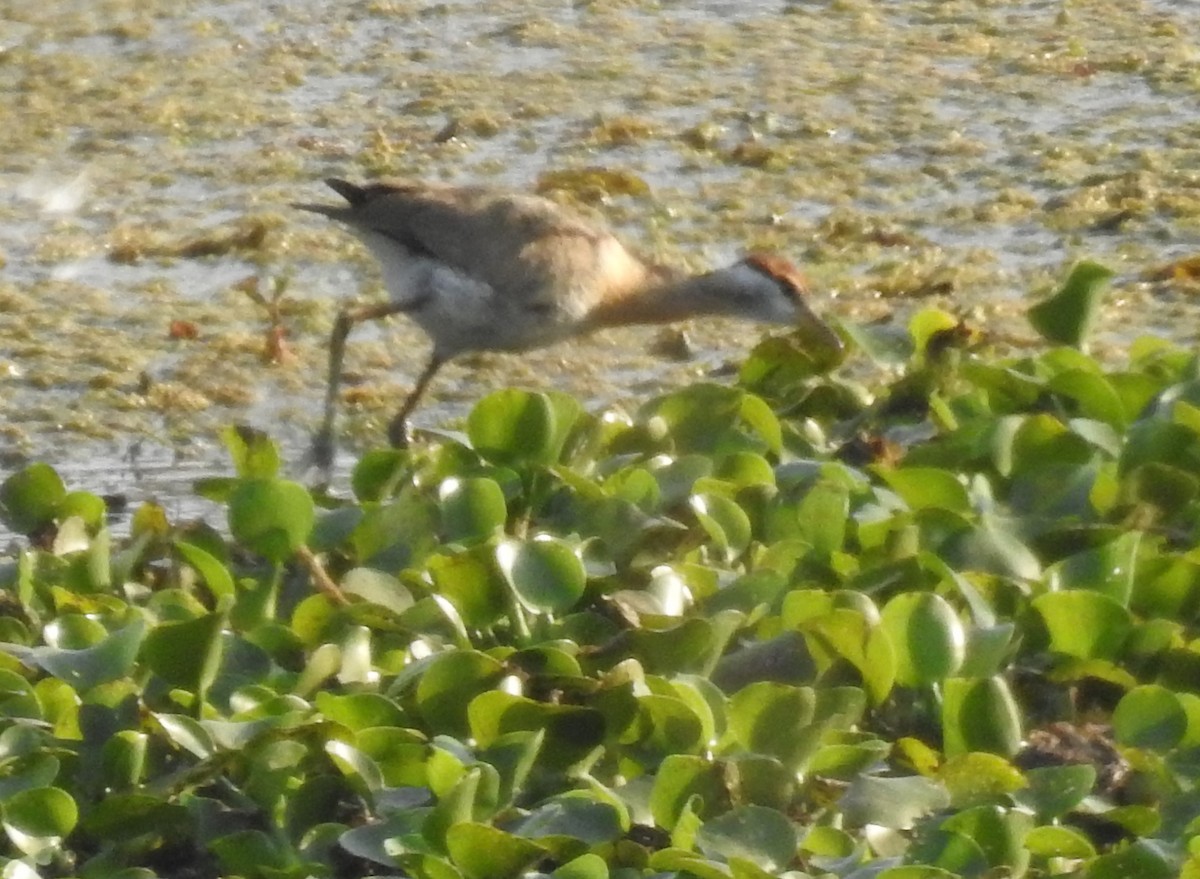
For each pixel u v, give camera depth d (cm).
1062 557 1034
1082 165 1778
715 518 1045
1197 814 823
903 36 2094
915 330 1301
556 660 902
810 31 2114
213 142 1850
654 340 1575
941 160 1802
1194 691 944
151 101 1930
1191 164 1772
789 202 1736
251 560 1103
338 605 977
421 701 880
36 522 1114
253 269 1641
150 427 1416
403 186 1445
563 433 1133
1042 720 931
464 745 849
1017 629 966
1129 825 827
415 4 2175
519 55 2045
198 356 1506
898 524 1035
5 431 1407
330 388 1394
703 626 923
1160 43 2045
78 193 1755
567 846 780
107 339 1529
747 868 746
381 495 1152
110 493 1321
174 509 1293
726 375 1502
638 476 1095
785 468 1125
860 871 760
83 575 1031
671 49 2061
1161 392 1184
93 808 834
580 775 851
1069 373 1203
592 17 2152
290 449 1399
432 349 1518
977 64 2012
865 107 1909
